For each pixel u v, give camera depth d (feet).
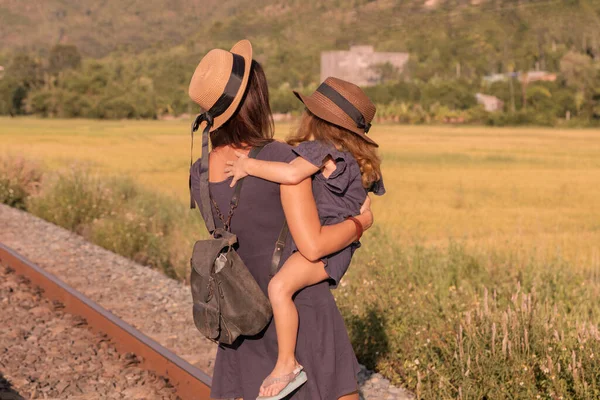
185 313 21.33
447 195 80.38
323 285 8.50
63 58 654.94
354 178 8.33
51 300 22.34
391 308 19.49
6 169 53.42
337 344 8.46
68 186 44.34
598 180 101.19
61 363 16.84
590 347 14.82
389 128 351.46
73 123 372.99
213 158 8.54
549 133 291.17
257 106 8.42
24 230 36.17
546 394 13.73
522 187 90.89
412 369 15.60
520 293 22.58
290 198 7.95
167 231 37.99
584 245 44.34
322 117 8.41
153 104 492.13
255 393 8.54
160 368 16.11
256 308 8.09
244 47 8.53
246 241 8.33
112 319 18.88
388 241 29.94
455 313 18.57
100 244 34.99
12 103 514.68
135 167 110.52
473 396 14.10
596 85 414.00
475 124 415.23
